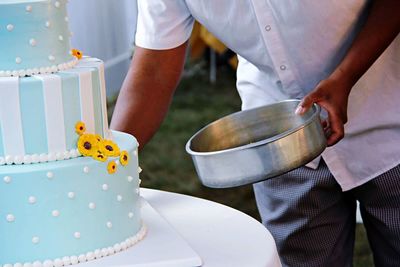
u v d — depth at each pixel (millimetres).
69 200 2035
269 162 2145
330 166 2742
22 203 2002
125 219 2160
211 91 7637
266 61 2672
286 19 2555
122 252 2133
